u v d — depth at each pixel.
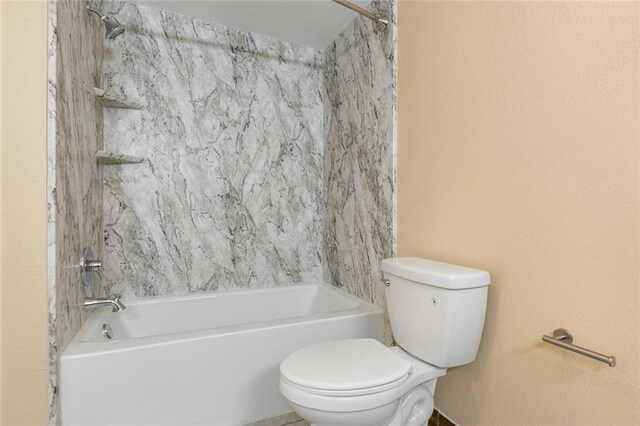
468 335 1.15
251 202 2.26
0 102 1.02
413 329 1.26
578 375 0.94
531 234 1.07
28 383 1.07
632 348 0.82
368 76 1.90
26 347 1.06
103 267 1.87
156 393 1.27
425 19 1.50
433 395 1.36
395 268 1.34
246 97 2.24
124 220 1.94
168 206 2.04
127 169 1.95
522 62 1.09
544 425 1.03
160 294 2.03
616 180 0.86
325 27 2.16
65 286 1.20
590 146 0.91
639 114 0.81
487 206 1.22
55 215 1.07
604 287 0.88
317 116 2.46
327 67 2.40
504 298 1.16
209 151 2.14
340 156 2.21
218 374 1.37
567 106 0.97
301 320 1.56
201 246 2.13
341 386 0.99
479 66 1.24
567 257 0.97
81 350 1.20
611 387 0.87
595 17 0.90
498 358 1.18
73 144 1.29
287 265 2.38
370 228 1.88
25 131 1.04
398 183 1.68
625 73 0.84
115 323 1.75
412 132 1.58
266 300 2.21
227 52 2.18
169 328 1.95
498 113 1.17
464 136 1.31
